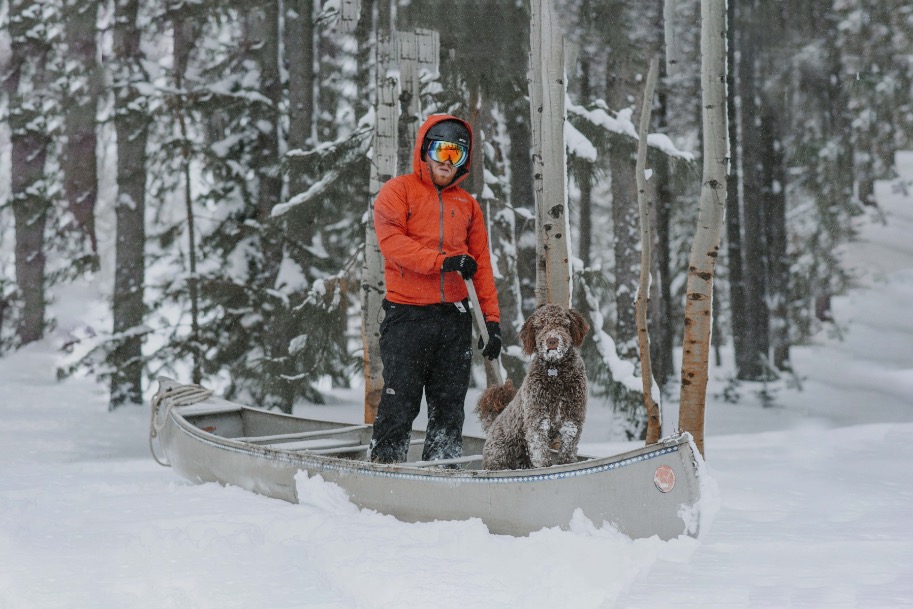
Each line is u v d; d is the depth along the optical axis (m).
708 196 5.43
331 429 5.98
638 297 5.91
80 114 14.31
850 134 17.12
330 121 15.51
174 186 13.55
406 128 7.79
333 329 11.08
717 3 5.38
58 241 19.48
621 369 10.38
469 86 9.55
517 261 11.47
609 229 25.48
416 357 4.63
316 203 11.30
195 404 6.59
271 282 12.59
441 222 4.61
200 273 12.29
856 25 16.36
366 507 4.25
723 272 22.39
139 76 13.29
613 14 9.39
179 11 13.36
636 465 3.46
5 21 19.39
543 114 5.64
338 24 7.64
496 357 4.60
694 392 5.49
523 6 9.29
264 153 13.01
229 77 13.03
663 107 12.98
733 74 15.67
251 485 4.92
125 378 12.88
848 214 18.95
